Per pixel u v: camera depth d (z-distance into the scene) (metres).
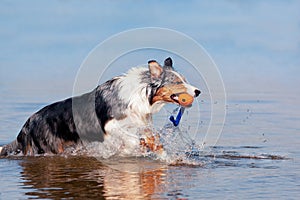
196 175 6.75
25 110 12.02
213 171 6.95
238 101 13.30
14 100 13.39
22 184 6.37
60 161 7.87
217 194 5.86
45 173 7.00
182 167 7.25
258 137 9.24
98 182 6.46
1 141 9.26
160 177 6.69
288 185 6.18
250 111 11.88
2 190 6.07
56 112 8.55
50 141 8.50
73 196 5.82
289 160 7.55
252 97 13.99
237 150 8.26
